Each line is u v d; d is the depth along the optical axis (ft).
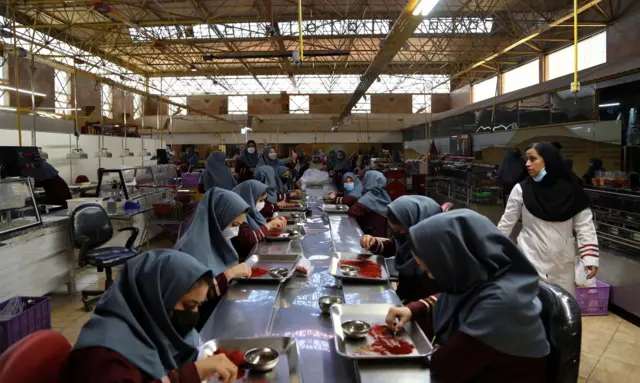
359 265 8.85
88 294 14.33
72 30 43.45
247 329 5.90
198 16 39.83
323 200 22.71
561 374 4.62
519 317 4.37
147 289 4.50
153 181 24.56
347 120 64.80
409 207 8.27
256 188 13.76
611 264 13.97
